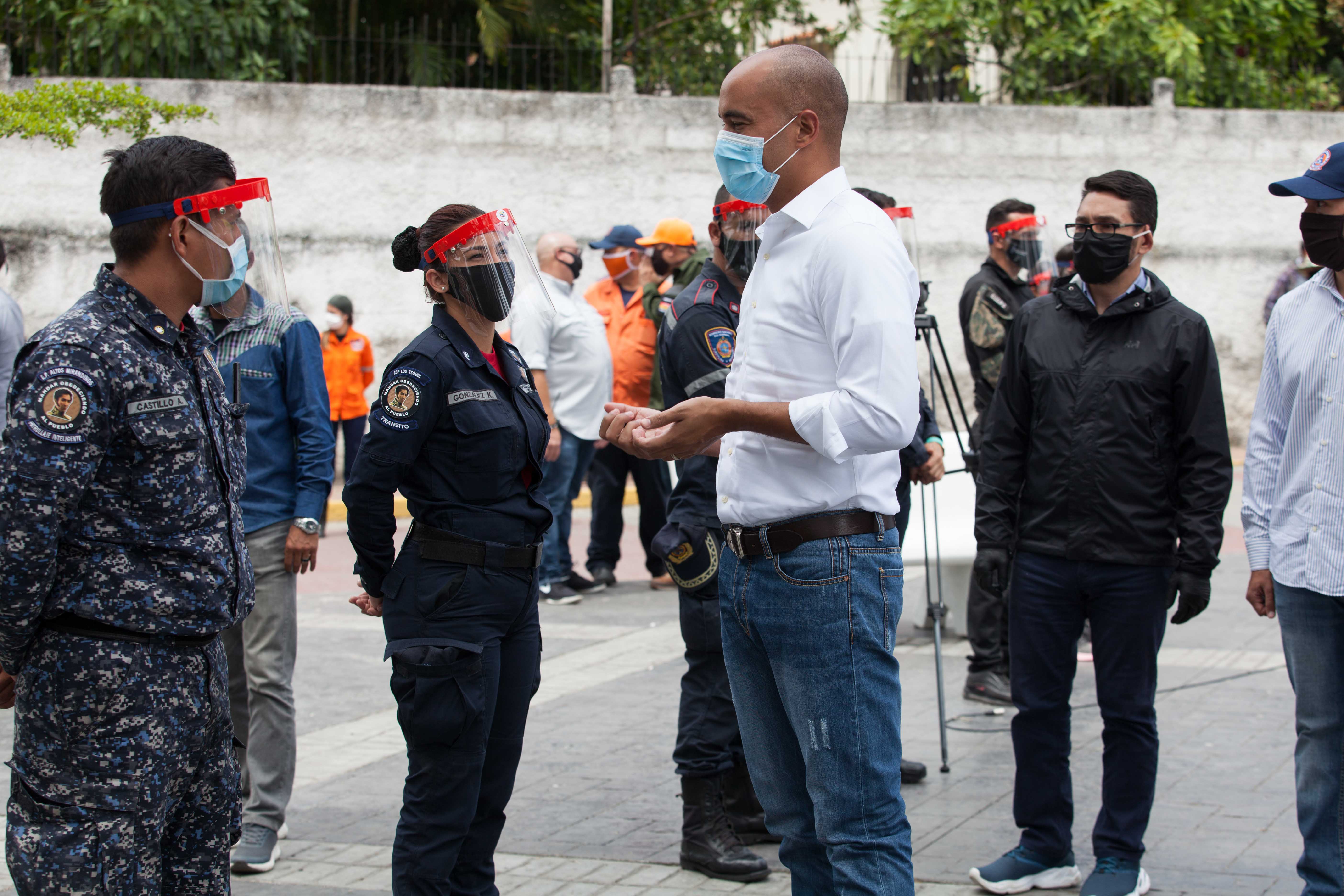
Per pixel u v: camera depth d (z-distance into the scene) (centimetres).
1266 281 1433
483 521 347
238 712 466
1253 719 602
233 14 1340
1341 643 373
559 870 437
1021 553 415
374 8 1434
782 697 304
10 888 399
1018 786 417
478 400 349
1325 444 370
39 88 852
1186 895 404
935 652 665
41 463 246
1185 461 397
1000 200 1401
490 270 350
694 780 433
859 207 292
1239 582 927
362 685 687
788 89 289
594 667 722
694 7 1488
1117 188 393
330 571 1020
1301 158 1422
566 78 1393
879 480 298
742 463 300
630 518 1307
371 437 345
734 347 423
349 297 1318
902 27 1438
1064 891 411
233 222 274
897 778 299
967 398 1405
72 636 258
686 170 1354
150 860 265
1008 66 1464
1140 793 402
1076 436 400
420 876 340
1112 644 401
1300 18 1580
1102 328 403
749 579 303
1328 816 373
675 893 416
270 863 435
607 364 887
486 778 362
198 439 268
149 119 891
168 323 267
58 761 260
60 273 1264
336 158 1307
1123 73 1488
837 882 296
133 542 260
